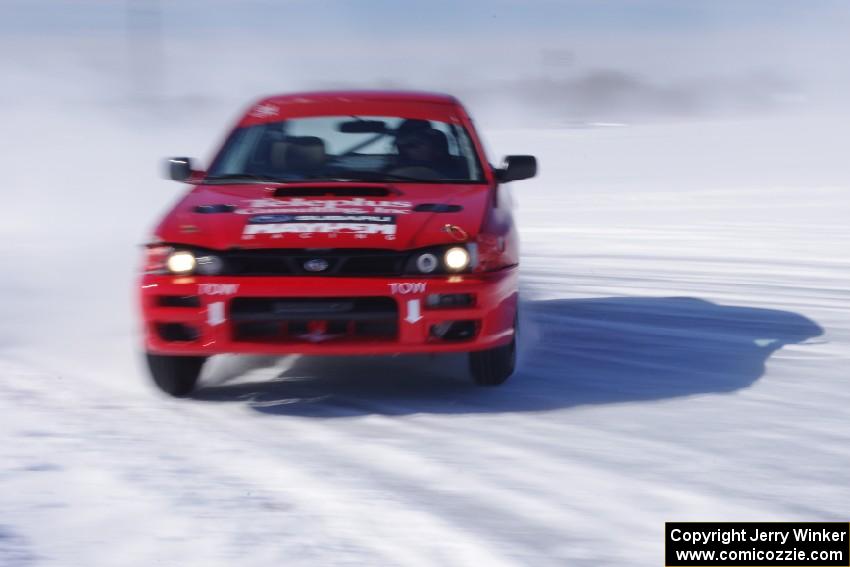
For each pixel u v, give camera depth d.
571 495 5.51
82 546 4.87
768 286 12.59
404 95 9.37
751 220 18.95
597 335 9.79
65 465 6.00
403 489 5.59
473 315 7.10
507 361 7.68
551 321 10.49
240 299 6.96
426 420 6.93
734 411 7.12
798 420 6.91
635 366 8.50
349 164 8.49
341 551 4.80
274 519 5.18
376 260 7.02
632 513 5.27
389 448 6.30
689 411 7.12
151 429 6.74
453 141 8.84
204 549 4.83
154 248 7.19
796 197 22.22
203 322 6.99
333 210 7.42
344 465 5.99
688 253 15.41
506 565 4.66
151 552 4.80
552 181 27.00
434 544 4.88
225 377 8.23
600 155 34.44
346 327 7.05
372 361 8.73
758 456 6.15
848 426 6.77
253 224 7.20
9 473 5.85
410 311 6.98
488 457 6.12
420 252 7.04
